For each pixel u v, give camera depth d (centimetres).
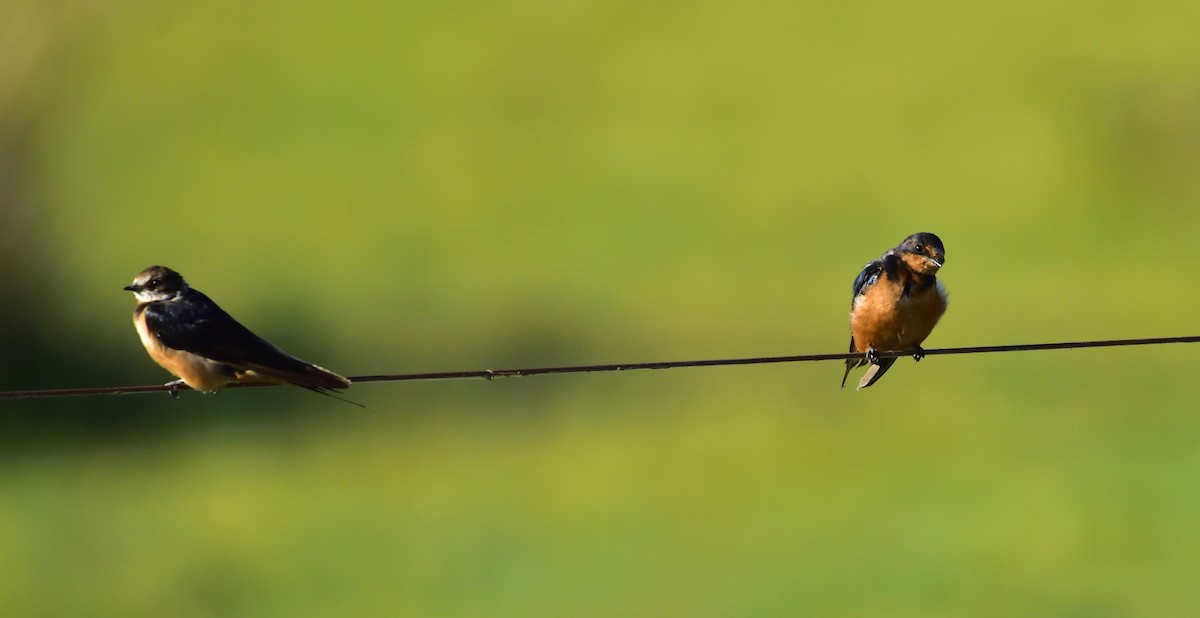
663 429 2419
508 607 1789
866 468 2191
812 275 3762
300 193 4819
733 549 1912
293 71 5675
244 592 1845
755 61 5375
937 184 4372
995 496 2103
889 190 4375
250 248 4441
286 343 3403
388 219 4531
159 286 980
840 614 1769
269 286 4069
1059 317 3278
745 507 2042
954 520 1995
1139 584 1827
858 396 2567
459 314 3622
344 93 5488
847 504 2062
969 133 4662
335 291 3922
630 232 4269
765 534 1933
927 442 2316
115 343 2725
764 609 1730
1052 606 1788
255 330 3541
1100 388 2580
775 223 4238
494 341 3366
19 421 2498
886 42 5388
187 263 4334
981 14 5403
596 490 2130
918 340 1098
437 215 4550
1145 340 901
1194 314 3250
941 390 2600
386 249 4312
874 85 5069
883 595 1833
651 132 4972
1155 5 5259
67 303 2595
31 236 2475
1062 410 2456
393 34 5850
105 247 4281
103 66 5591
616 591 1789
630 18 5766
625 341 3328
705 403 2597
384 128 5209
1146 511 2022
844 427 2392
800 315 3406
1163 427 2334
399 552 1933
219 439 2450
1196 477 2139
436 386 2859
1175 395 2511
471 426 2511
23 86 2438
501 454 2336
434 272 4091
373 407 2677
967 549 1911
